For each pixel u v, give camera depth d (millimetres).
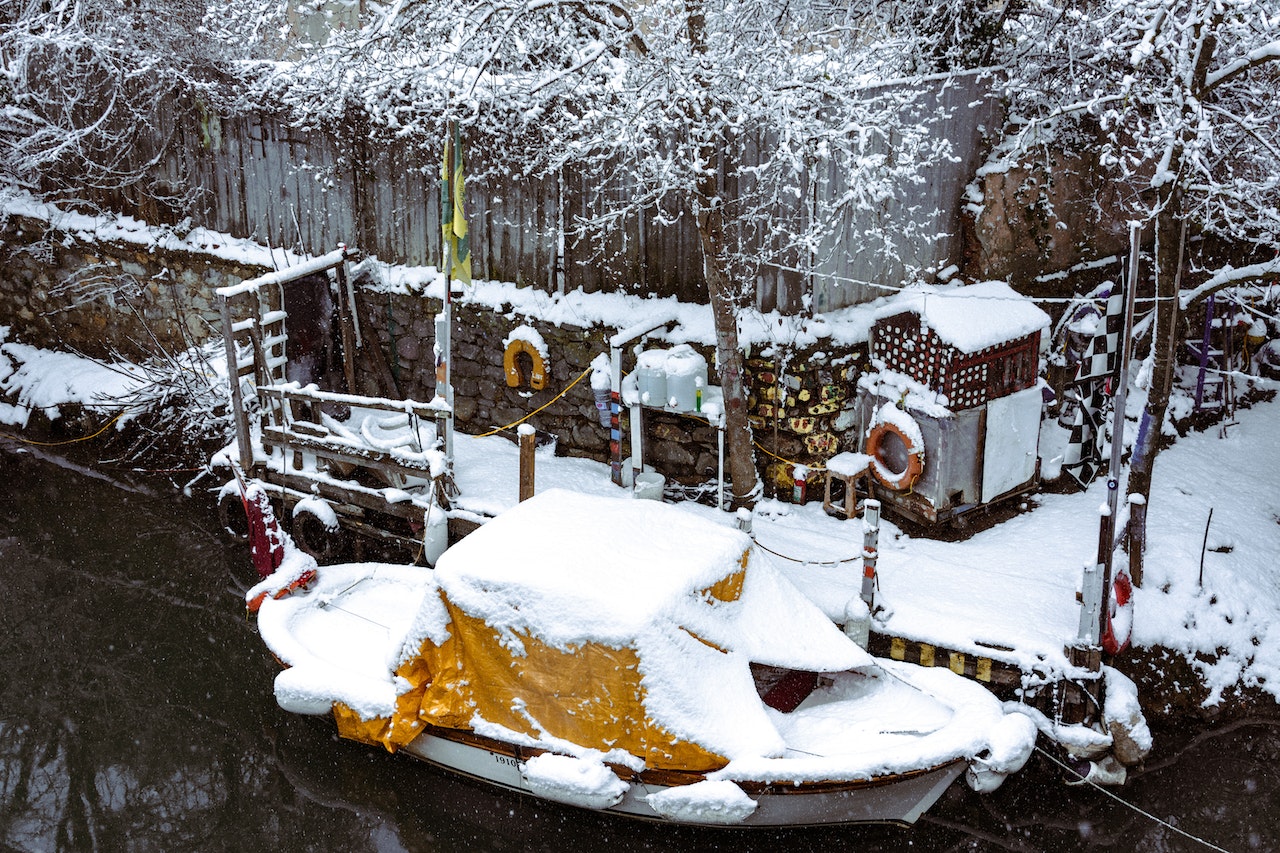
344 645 8938
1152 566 9336
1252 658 8859
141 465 13555
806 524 10141
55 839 8195
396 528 10742
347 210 12703
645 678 7230
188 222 14234
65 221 15055
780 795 7285
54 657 10234
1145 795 8070
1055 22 10234
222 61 13031
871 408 10289
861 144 8805
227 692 9680
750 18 9133
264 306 13359
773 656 7793
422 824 8102
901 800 7402
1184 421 11922
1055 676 8031
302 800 8422
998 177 11125
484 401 12203
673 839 7738
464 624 7703
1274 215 8820
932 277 11242
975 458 9883
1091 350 10164
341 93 9914
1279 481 10844
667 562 7777
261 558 10391
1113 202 12031
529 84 10031
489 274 11984
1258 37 8961
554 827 7930
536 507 8469
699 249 10695
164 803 8492
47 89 14664
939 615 8617
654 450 10977
